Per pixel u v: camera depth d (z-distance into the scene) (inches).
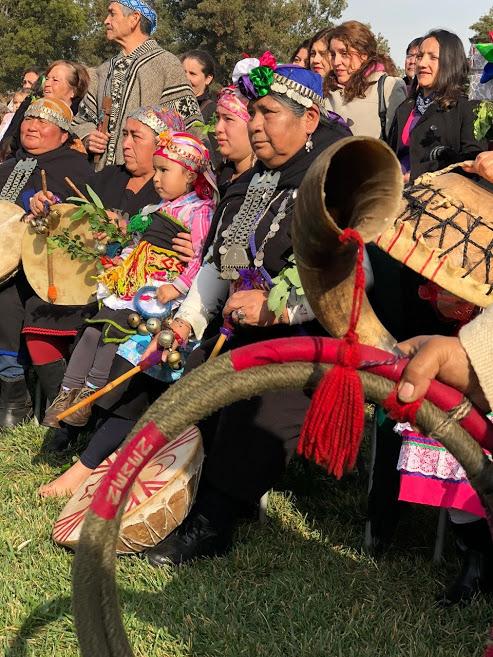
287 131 132.0
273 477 136.6
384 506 140.3
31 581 129.6
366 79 222.4
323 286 66.2
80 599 71.3
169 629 118.3
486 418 71.3
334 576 134.1
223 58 1611.7
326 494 166.6
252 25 1621.6
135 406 158.4
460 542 131.7
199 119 225.3
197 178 161.0
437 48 193.2
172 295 156.3
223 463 136.2
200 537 137.9
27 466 176.7
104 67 237.5
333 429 64.8
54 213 183.6
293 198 132.1
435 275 88.7
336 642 116.0
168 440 69.9
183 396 69.7
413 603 128.4
